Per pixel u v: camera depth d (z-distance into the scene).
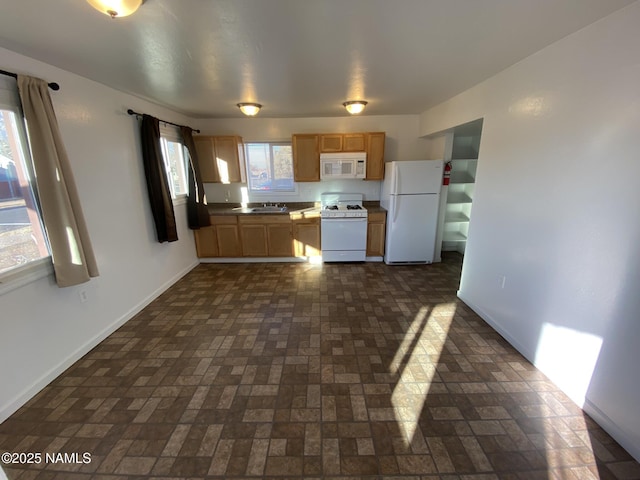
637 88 1.41
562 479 1.40
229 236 4.55
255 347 2.47
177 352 2.42
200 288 3.72
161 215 3.42
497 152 2.54
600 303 1.65
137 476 1.45
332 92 3.08
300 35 1.72
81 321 2.38
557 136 1.90
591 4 1.41
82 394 1.98
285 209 4.80
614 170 1.54
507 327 2.49
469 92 2.97
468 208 5.01
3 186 1.86
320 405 1.86
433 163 4.08
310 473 1.45
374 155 4.50
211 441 1.63
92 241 2.52
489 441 1.60
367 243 4.58
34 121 1.93
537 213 2.10
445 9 1.44
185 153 4.27
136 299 3.11
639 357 1.45
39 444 1.62
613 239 1.56
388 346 2.46
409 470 1.45
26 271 1.94
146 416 1.80
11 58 1.88
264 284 3.82
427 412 1.79
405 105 3.87
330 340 2.56
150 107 3.41
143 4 1.34
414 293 3.48
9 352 1.84
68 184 2.13
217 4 1.36
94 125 2.56
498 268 2.59
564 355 1.91
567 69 1.79
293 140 4.43
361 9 1.43
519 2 1.38
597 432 1.64
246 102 3.47
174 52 1.94
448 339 2.54
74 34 1.66
